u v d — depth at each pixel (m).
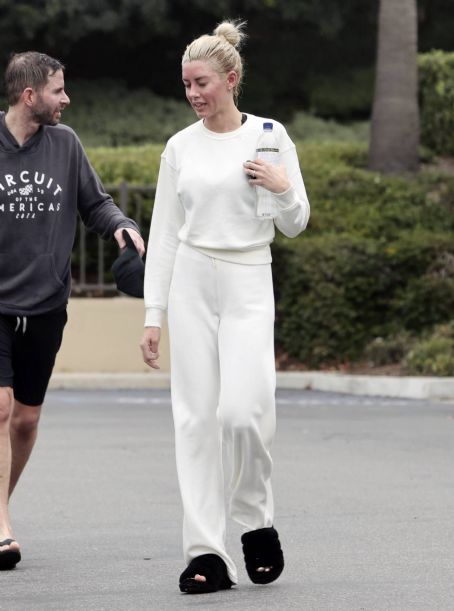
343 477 18.11
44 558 12.98
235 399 11.03
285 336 33.09
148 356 11.60
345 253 32.66
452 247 33.03
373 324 32.97
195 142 11.30
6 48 48.84
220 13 50.12
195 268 11.29
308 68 52.56
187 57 11.12
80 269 35.03
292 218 11.20
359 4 51.56
